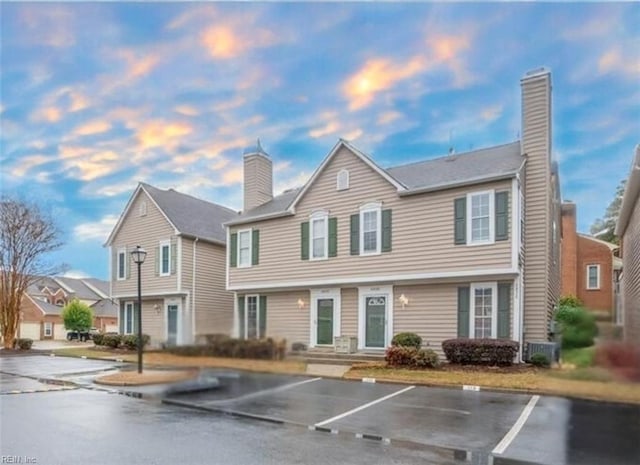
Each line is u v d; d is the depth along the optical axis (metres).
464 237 14.17
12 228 25.44
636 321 5.98
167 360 10.69
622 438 6.11
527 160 14.84
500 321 13.72
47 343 34.94
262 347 9.84
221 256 24.23
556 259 18.30
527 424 7.13
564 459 5.48
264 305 18.92
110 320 53.28
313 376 12.01
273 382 9.71
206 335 9.98
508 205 13.52
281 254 18.38
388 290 15.84
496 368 12.46
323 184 17.52
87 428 6.96
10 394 10.16
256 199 21.36
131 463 5.37
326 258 17.05
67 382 12.02
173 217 23.02
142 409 8.37
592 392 6.51
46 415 7.90
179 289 21.86
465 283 14.41
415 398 9.35
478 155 16.92
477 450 5.85
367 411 8.13
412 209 15.29
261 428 6.97
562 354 7.39
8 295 25.09
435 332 14.79
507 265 13.33
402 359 13.04
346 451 5.81
